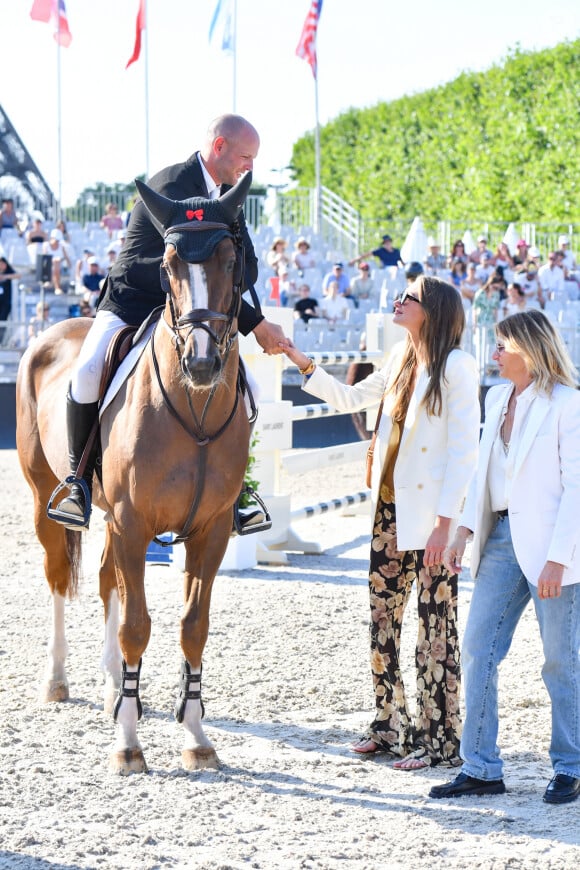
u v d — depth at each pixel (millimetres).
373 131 36188
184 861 3795
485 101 32531
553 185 30406
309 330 19703
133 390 4730
